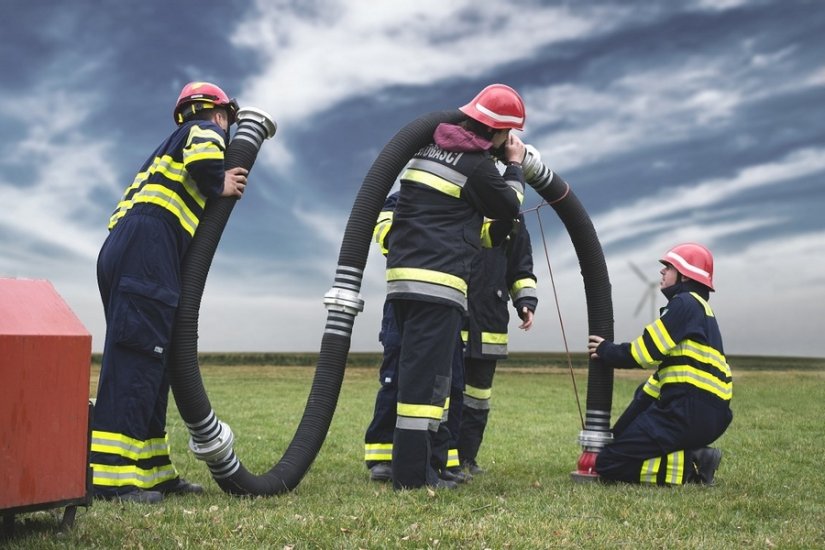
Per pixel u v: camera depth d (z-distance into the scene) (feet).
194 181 14.84
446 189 15.96
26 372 10.52
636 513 13.76
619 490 16.19
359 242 16.69
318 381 16.76
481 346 19.29
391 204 18.15
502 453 22.89
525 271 20.17
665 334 17.10
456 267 15.80
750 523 13.44
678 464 16.92
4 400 10.35
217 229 15.19
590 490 16.14
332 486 16.52
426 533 11.68
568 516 13.35
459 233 15.96
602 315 18.97
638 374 81.05
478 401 19.63
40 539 10.79
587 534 12.06
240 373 66.64
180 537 11.13
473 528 12.01
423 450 15.65
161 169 14.62
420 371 15.67
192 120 15.60
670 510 14.16
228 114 16.17
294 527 11.81
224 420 30.19
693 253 17.92
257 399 39.96
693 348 17.13
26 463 10.53
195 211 14.89
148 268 14.12
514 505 14.20
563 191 18.80
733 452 22.97
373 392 46.68
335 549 10.96
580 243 19.20
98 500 13.66
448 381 15.96
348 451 22.79
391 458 17.65
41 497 10.67
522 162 17.65
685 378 17.03
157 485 14.92
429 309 15.70
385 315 18.06
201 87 15.76
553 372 81.35
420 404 15.66
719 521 13.41
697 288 17.84
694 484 16.89
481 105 16.53
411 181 16.24
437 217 15.94
